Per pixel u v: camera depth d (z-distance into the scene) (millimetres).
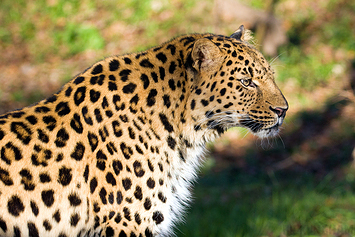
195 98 6441
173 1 29719
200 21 28000
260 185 17188
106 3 30391
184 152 6738
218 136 7070
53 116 5863
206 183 18047
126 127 6070
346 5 29234
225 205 14477
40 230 5672
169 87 6387
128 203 6070
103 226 6062
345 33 27250
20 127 5688
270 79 6734
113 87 6133
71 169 5781
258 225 11625
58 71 25719
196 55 6195
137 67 6324
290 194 14219
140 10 29453
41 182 5625
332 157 19594
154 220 6312
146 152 6164
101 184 5934
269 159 20094
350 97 22875
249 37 7812
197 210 14148
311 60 25422
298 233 11391
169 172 6453
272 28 24172
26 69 25938
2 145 5547
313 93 23656
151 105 6258
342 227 11719
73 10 30109
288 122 21969
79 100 6016
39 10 30219
